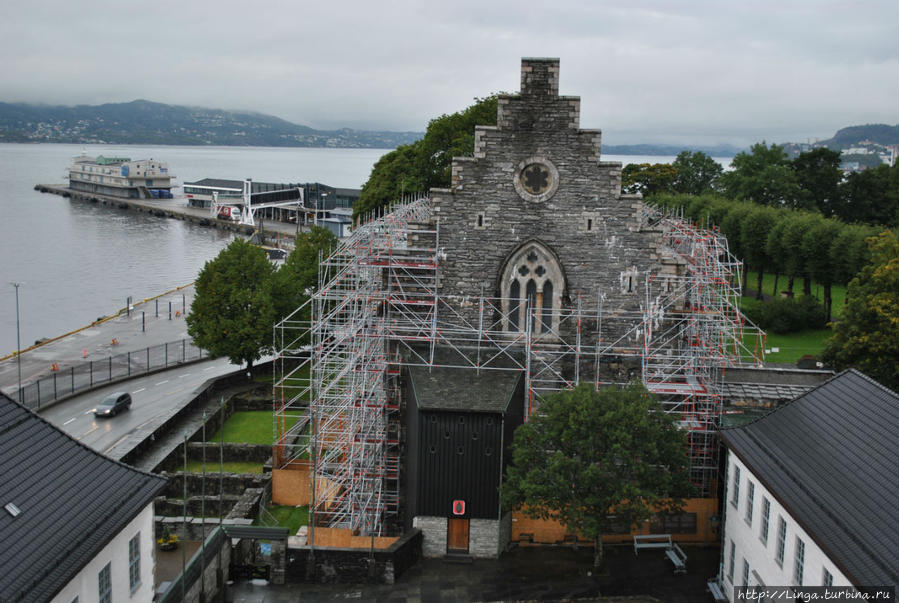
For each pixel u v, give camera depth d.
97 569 32.72
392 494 54.44
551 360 53.53
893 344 61.72
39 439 36.28
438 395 48.09
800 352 93.06
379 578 44.75
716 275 57.25
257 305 84.81
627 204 52.28
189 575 40.06
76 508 33.47
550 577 45.59
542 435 44.72
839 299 123.75
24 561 29.06
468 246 53.06
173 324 128.00
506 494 44.44
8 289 166.38
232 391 84.31
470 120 110.06
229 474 58.66
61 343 114.19
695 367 53.53
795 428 42.16
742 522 42.16
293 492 57.41
